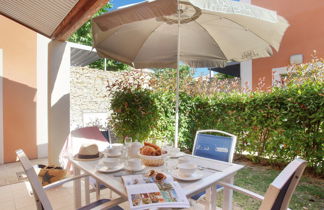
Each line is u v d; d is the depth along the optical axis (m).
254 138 4.05
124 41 3.28
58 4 2.89
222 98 4.49
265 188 3.10
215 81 6.20
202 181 1.48
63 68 3.89
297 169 1.04
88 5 2.61
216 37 3.38
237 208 2.58
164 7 1.80
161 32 3.44
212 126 4.54
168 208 1.12
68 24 3.27
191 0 1.77
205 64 3.82
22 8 3.34
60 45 3.87
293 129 3.50
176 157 2.13
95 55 7.45
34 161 4.81
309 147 3.37
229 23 3.00
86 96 6.32
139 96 4.16
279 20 2.50
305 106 3.33
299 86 3.51
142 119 4.12
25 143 4.91
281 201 1.07
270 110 3.71
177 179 1.50
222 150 2.28
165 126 4.41
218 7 1.94
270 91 3.99
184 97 4.62
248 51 3.24
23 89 4.88
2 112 4.64
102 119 6.50
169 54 3.70
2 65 4.63
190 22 3.28
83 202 2.90
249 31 2.98
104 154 2.19
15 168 4.33
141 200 1.17
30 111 4.96
